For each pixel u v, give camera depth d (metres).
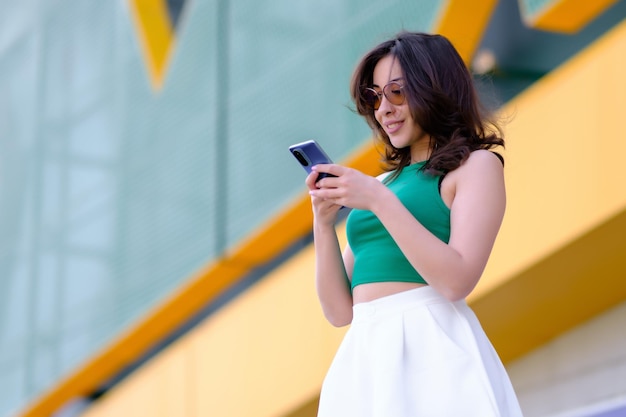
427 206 2.68
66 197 9.77
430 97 2.71
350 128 6.62
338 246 2.90
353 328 2.69
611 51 5.15
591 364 6.13
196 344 8.01
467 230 2.57
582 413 4.65
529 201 5.45
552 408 6.34
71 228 9.60
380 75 2.79
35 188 10.23
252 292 7.53
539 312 6.02
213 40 8.15
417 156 2.84
